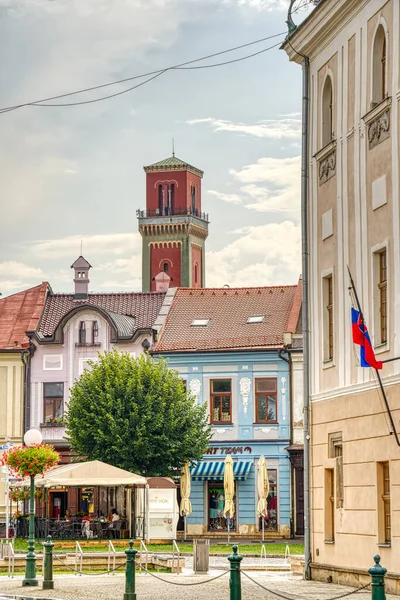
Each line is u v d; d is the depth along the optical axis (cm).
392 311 3014
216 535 7125
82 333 7719
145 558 4431
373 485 3117
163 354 7400
